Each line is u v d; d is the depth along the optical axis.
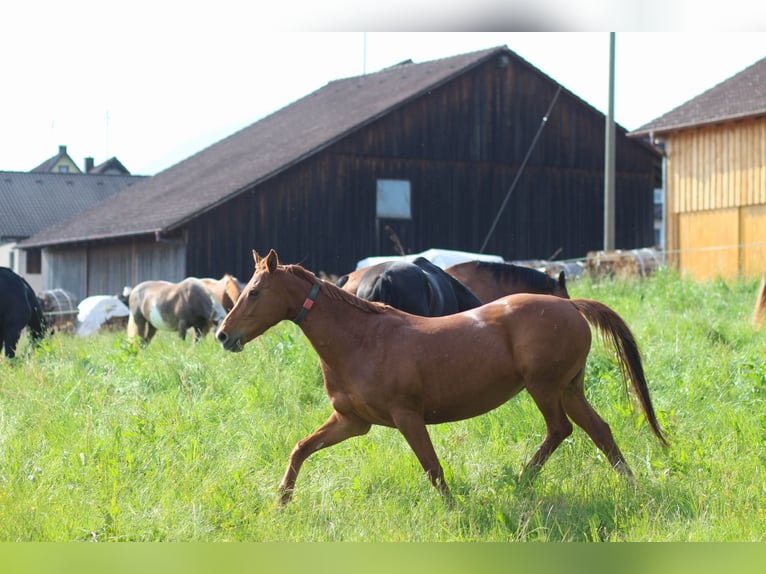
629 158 44.47
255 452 9.91
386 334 8.70
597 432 8.90
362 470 8.99
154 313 19.97
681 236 33.28
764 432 9.64
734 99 32.06
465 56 45.38
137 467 9.20
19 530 7.62
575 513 8.06
